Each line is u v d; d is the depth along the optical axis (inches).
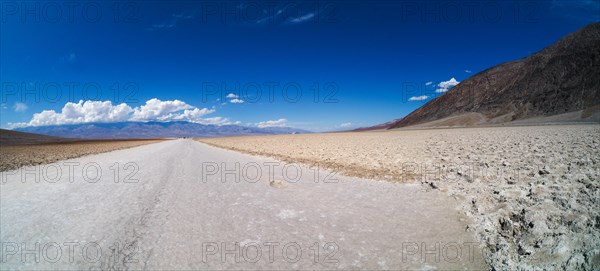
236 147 1277.1
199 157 826.2
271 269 160.2
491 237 194.2
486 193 277.0
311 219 237.0
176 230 219.6
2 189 389.1
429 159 514.6
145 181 433.4
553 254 166.2
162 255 178.4
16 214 268.2
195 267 162.9
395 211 248.8
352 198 293.7
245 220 238.4
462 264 164.9
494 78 4845.0
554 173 329.1
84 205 295.9
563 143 618.2
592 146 527.2
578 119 2442.2
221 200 305.0
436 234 201.8
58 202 309.9
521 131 1283.2
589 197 234.2
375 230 210.8
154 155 966.4
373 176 393.7
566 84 3211.1
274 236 204.1
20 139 5113.2
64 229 226.5
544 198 244.7
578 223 189.8
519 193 262.7
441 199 274.8
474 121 3836.1
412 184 337.7
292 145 1200.8
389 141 1178.0
